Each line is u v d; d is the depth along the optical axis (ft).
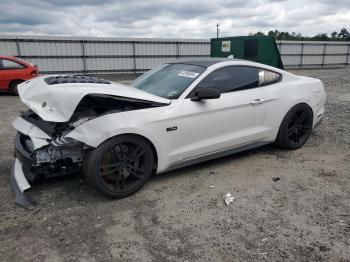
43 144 11.53
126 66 84.64
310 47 110.11
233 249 9.08
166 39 86.94
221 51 57.41
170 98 13.12
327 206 11.27
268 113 15.37
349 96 38.11
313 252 8.88
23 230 10.16
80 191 12.68
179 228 10.14
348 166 14.83
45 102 11.62
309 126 17.15
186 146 13.20
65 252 9.11
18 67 40.65
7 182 13.53
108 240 9.61
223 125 13.96
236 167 14.84
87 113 12.57
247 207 11.30
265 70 15.78
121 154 11.73
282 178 13.61
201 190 12.65
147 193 12.46
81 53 78.89
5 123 24.64
